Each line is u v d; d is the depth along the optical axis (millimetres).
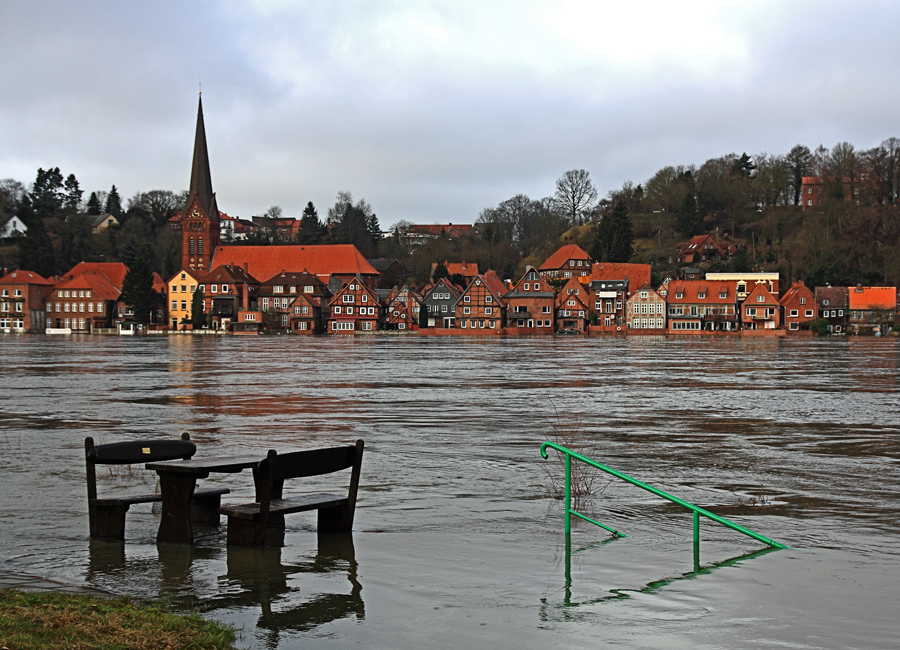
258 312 177125
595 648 10195
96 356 84812
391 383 50125
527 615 11266
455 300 179375
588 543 14742
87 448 14750
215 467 14539
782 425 30922
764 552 14305
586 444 26156
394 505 17469
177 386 47812
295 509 14430
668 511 17125
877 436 28062
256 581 12562
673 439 27281
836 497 18469
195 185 199375
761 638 10531
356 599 11836
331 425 30406
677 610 11484
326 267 199750
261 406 37062
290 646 10180
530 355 86750
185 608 11422
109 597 11672
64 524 15742
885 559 13883
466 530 15531
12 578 12531
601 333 174000
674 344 120250
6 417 32781
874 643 10391
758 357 82500
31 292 186000
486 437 27438
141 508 17062
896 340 138000
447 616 11211
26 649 9148
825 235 193250
